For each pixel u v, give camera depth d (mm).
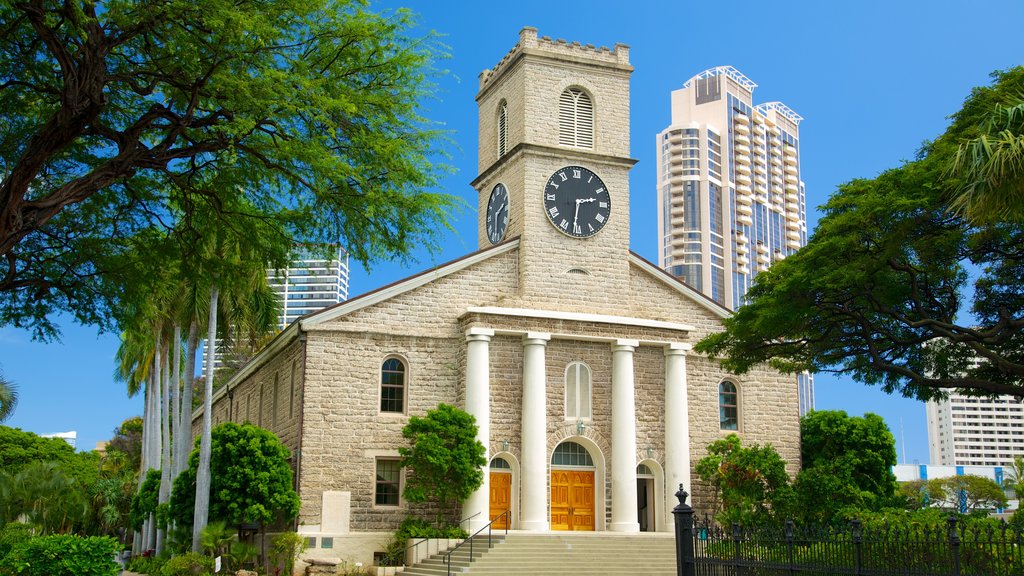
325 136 22562
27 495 62188
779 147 180875
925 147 27406
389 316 40344
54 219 23375
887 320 29297
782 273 29688
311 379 38812
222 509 36438
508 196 45125
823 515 38125
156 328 51750
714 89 169875
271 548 37750
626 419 41344
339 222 23375
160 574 38250
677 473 41750
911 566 17641
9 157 22562
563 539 37719
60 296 24531
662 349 43500
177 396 47406
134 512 52125
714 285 158875
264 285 42719
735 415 44844
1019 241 26219
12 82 21062
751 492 39438
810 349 30469
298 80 20250
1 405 49531
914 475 126188
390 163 22484
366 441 38938
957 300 28594
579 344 42188
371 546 37875
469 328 40062
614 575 34750
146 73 20781
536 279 42500
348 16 22188
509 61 46719
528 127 44531
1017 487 92312
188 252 24562
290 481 36781
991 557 17047
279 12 21266
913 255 27188
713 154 165125
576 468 41750
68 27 19719
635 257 44438
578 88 46031
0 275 23703
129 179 23172
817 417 47375
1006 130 16891
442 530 37500
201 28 20109
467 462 36750
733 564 21750
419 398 40062
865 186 27281
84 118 19203
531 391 40188
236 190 23516
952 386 27016
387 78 23000
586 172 44656
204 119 21328
